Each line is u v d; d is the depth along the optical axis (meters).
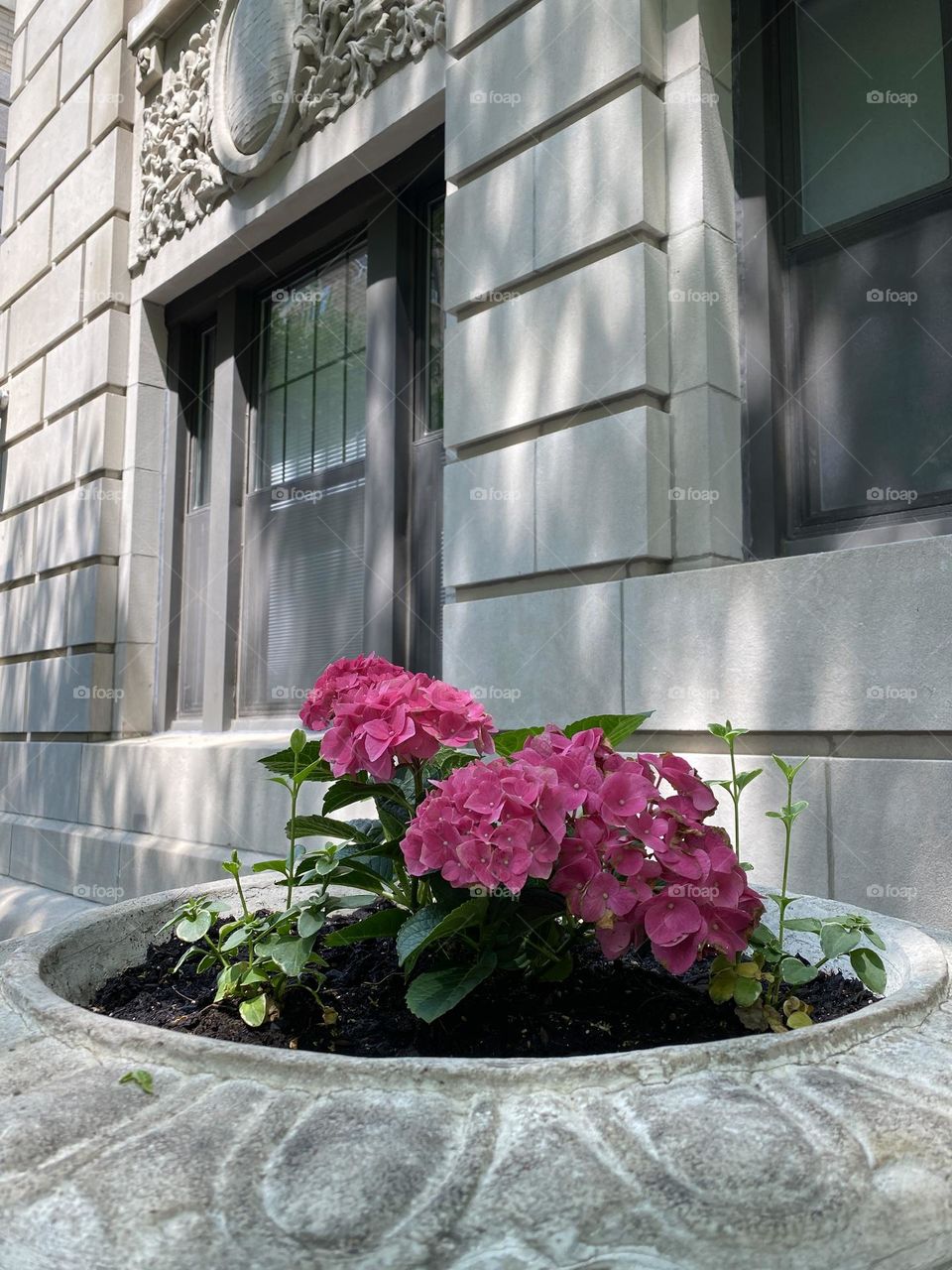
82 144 7.46
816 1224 0.79
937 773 2.63
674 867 1.29
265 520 6.22
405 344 5.21
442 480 5.00
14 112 8.59
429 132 4.89
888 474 3.35
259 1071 0.95
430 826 1.28
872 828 2.75
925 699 2.65
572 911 1.31
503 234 3.97
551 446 3.73
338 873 1.63
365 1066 0.93
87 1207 0.80
